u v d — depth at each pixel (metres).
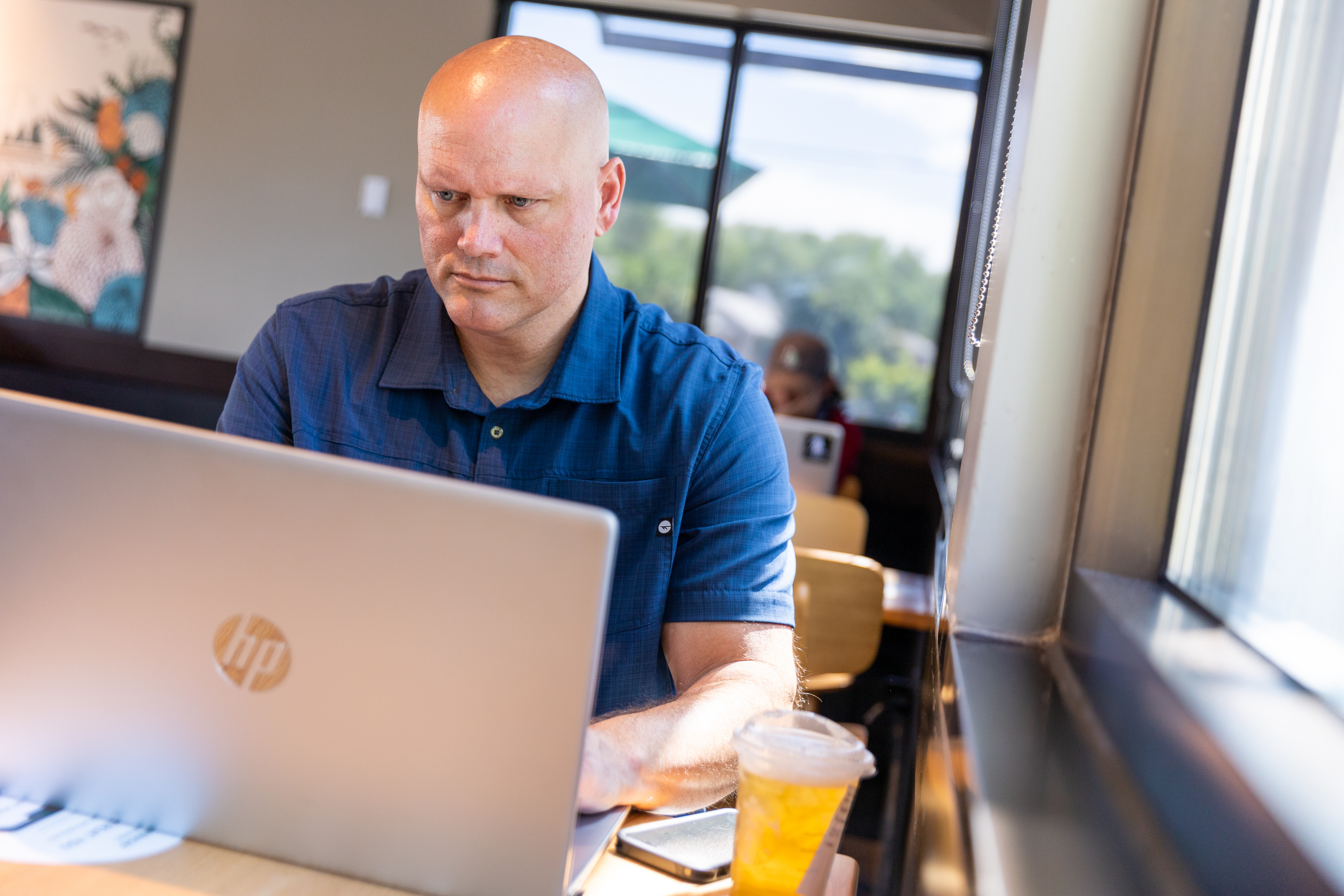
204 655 0.77
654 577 1.24
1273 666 0.84
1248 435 0.98
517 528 0.70
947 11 4.62
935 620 1.54
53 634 0.79
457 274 1.14
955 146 4.76
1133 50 1.16
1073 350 1.21
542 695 0.72
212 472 0.74
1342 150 0.84
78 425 0.76
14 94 5.12
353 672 0.74
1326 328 0.82
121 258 5.14
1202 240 1.16
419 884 0.76
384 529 0.72
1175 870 0.69
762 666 1.10
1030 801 0.77
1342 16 0.88
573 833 0.74
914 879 0.90
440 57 4.91
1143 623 0.98
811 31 4.79
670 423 1.27
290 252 5.05
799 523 3.31
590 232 1.17
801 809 0.74
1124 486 1.20
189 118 5.05
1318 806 0.59
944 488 2.96
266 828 0.78
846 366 4.85
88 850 0.77
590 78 1.16
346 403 1.30
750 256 4.87
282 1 4.96
